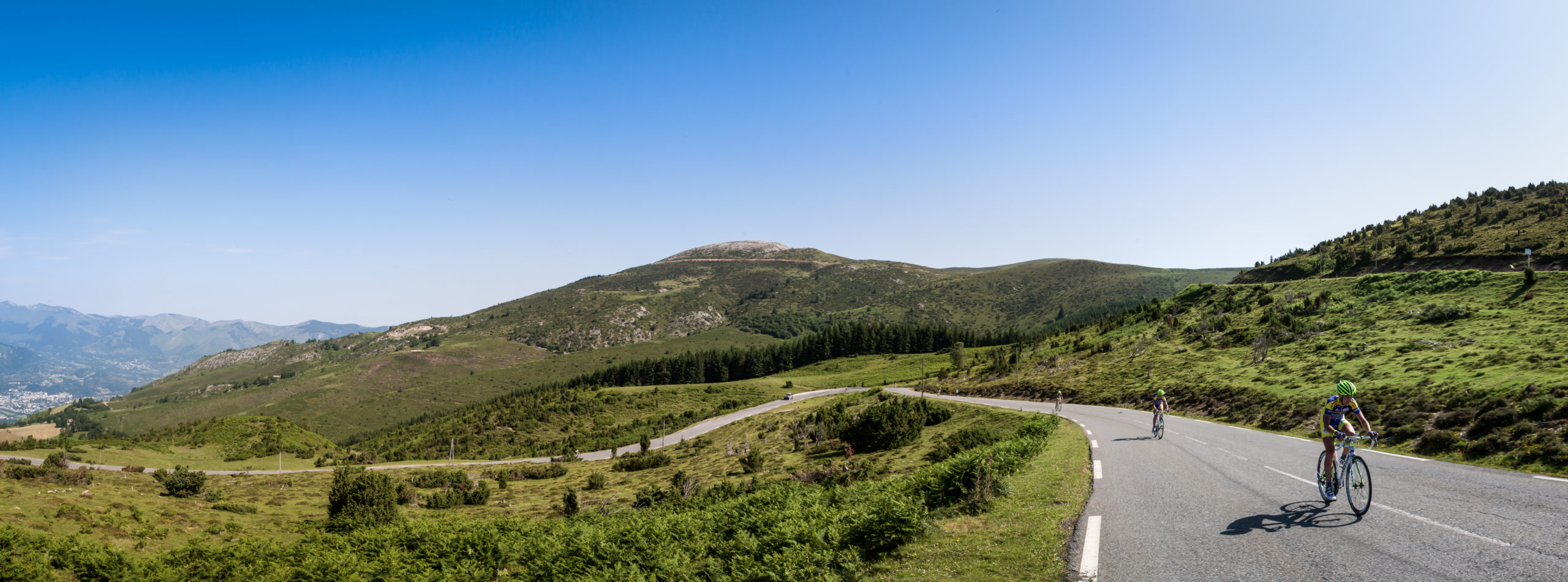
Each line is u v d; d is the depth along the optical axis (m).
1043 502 11.43
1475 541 7.15
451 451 112.06
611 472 73.56
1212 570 6.88
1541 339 32.34
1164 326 84.81
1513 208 94.06
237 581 16.84
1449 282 59.25
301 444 118.69
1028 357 102.44
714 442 90.50
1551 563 6.24
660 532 13.30
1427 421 20.11
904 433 49.25
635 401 150.88
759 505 14.93
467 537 16.50
